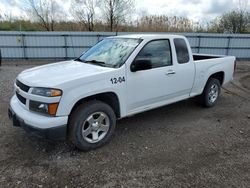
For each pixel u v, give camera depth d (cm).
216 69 549
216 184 281
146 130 432
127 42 415
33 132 314
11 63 1534
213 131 433
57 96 304
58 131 311
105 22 2659
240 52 1872
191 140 395
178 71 452
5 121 456
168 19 2422
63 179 287
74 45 1752
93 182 282
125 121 473
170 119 488
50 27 2612
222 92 729
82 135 339
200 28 2481
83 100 348
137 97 394
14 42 1683
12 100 377
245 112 540
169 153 351
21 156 335
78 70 361
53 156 337
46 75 345
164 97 443
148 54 403
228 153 354
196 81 502
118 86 361
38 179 286
